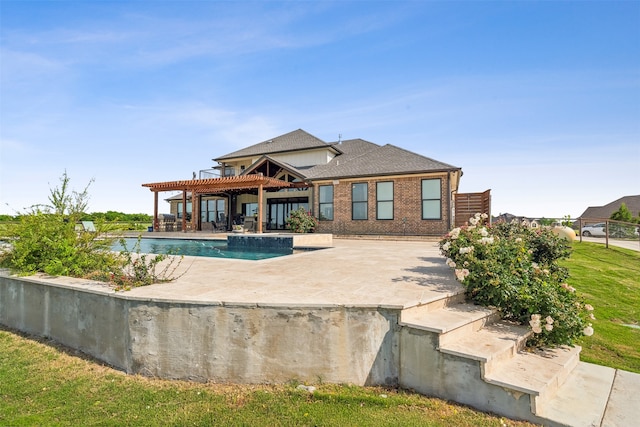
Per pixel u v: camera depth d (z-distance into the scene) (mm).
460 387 3447
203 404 3395
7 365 4371
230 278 5461
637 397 3465
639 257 13195
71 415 3219
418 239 16938
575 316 4230
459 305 4664
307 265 7117
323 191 20891
